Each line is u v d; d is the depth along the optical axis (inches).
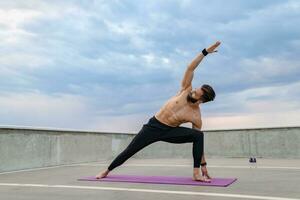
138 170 250.7
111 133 389.7
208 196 136.6
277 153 353.7
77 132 336.2
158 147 415.8
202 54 186.2
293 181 178.1
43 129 294.0
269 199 129.2
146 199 133.1
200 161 181.3
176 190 153.0
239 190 151.2
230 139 378.0
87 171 249.8
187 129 186.9
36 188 166.2
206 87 183.0
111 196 141.0
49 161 299.1
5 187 171.0
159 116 191.6
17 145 269.0
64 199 135.9
